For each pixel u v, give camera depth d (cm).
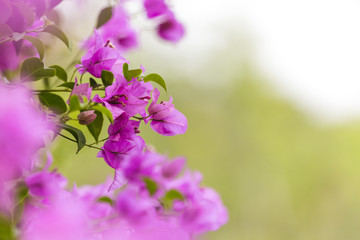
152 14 131
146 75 108
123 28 130
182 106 948
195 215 122
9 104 86
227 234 871
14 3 105
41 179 108
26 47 113
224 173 966
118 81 105
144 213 108
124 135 106
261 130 1055
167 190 123
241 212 927
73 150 130
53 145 128
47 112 105
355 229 948
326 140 1093
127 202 108
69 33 124
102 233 107
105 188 124
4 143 86
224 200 933
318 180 1005
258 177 973
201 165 949
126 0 129
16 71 107
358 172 1014
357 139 1070
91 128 107
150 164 114
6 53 106
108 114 102
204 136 976
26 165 96
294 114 1132
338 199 984
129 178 114
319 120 1141
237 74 1112
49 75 105
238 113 1054
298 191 980
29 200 108
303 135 1112
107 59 108
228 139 1007
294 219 949
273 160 1003
